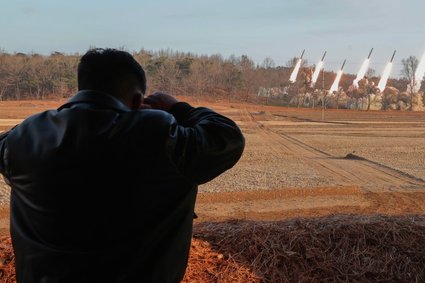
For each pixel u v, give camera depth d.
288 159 20.92
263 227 4.76
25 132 1.71
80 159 1.57
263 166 18.61
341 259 4.43
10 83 75.94
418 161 20.80
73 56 88.44
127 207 1.60
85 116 1.64
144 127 1.63
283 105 80.31
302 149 24.88
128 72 1.77
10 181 1.72
